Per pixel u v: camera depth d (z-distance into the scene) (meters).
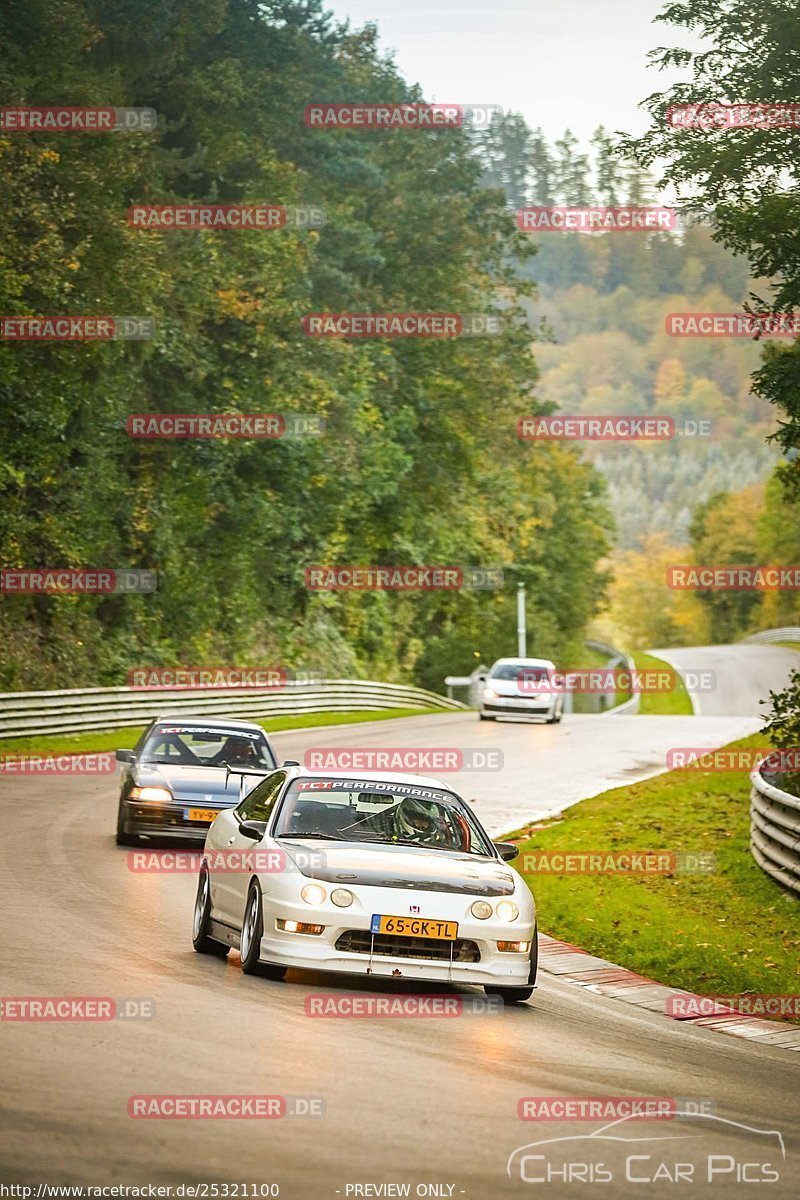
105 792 75.25
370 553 194.25
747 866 55.91
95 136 115.81
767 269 56.75
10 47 111.56
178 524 139.88
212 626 148.62
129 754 56.31
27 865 48.69
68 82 114.00
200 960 33.97
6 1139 18.36
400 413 186.50
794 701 61.47
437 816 35.25
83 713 105.00
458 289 197.38
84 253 110.88
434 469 194.38
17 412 115.12
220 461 145.25
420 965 31.12
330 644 176.75
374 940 31.09
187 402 141.88
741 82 55.69
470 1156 19.20
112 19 131.38
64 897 42.28
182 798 53.16
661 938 42.22
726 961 38.97
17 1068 22.16
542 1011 31.94
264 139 149.75
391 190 194.25
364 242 178.00
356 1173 18.08
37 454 116.50
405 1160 18.78
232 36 150.50
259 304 141.50
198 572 144.50
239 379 148.62
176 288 133.62
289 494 164.50
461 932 31.36
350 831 34.03
